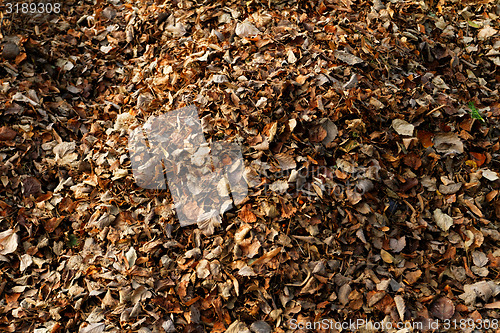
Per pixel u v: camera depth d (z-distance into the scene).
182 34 1.37
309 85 1.19
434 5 1.51
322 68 1.23
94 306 1.06
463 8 1.53
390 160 1.17
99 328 1.03
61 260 1.12
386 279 1.08
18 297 1.08
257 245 1.06
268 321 1.04
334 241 1.09
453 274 1.11
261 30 1.30
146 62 1.38
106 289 1.07
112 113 1.32
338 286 1.07
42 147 1.24
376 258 1.10
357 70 1.24
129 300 1.05
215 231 1.09
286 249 1.08
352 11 1.39
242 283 1.05
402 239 1.12
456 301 1.09
